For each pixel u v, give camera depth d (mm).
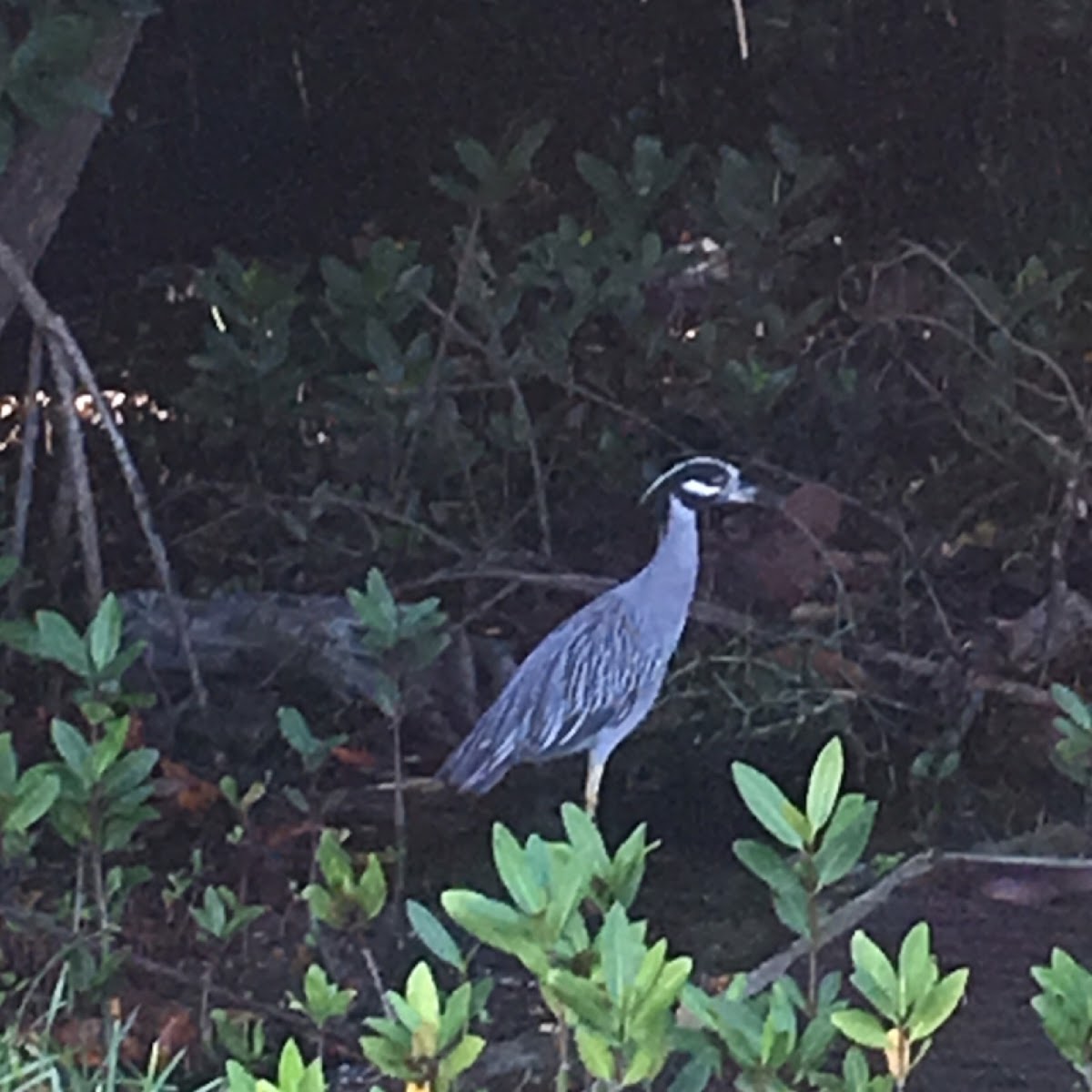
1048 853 6211
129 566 8648
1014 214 9359
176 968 5367
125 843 4777
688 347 8508
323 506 8102
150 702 4910
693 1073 3375
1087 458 7914
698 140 9594
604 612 6867
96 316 9617
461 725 7625
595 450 9086
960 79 9328
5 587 7406
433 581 7844
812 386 8766
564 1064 3613
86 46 5941
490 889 6234
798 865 3383
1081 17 8820
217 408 8234
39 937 5020
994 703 7469
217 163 9555
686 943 5836
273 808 6820
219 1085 4543
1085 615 7617
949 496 8891
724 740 7406
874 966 3184
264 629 7582
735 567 8164
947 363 9016
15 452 9078
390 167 9633
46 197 6480
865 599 7945
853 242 9516
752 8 9281
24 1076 4320
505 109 9617
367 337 8000
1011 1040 5082
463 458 8273
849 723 7266
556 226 9641
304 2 9367
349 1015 5320
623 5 9453
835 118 9453
